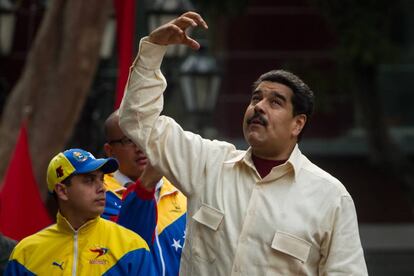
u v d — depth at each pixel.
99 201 10.73
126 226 11.57
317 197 9.91
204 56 27.33
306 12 40.31
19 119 23.31
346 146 41.88
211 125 39.78
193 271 9.99
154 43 9.96
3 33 25.50
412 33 41.72
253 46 40.31
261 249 9.77
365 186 42.12
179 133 10.20
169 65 26.83
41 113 23.12
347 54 31.11
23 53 36.16
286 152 10.12
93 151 25.88
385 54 31.20
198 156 10.16
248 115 10.05
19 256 10.73
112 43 25.94
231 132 40.09
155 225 11.72
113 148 12.74
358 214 42.09
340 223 9.91
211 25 37.31
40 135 23.06
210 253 9.93
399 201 41.97
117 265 10.66
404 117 42.50
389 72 42.41
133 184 12.05
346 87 33.94
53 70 23.11
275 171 9.95
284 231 9.76
